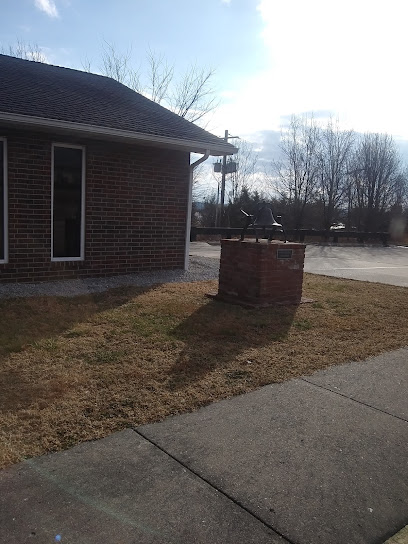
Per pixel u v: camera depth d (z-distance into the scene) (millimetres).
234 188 41656
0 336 4848
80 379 3818
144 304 6633
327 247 24922
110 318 5770
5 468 2564
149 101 10836
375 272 12781
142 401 3496
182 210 9773
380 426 3359
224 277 7258
